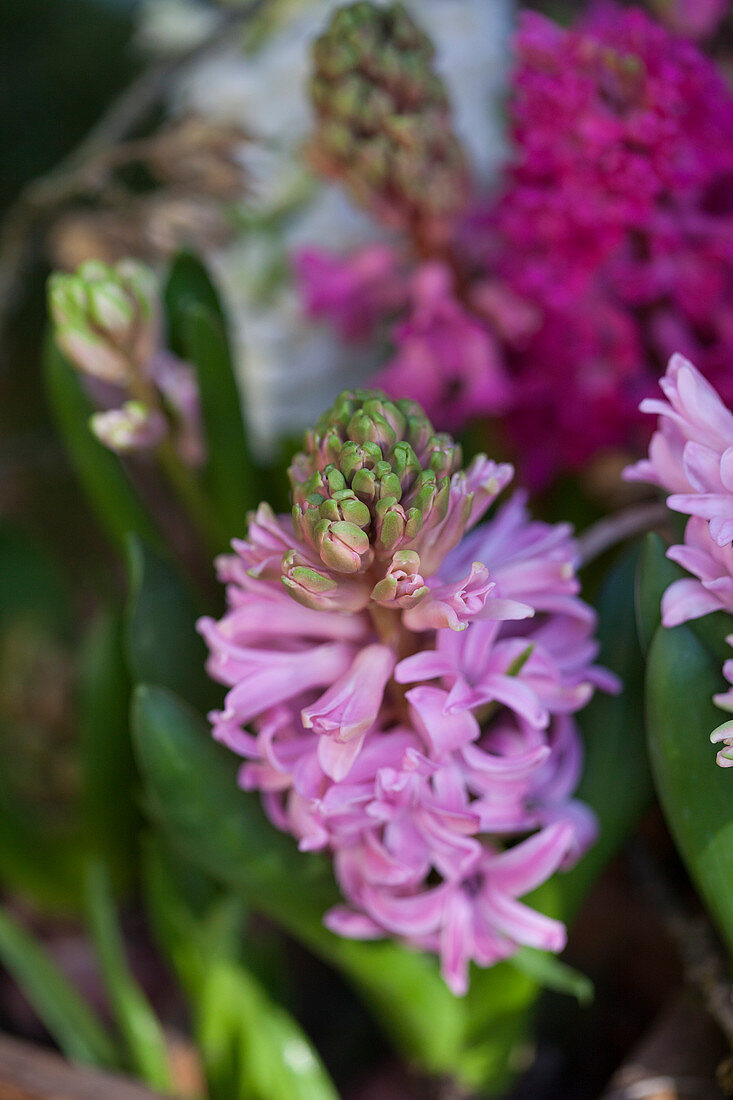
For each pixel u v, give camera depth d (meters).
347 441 0.38
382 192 0.51
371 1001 0.47
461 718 0.39
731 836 0.39
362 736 0.39
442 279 0.53
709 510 0.37
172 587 0.44
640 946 0.50
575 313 0.50
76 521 0.70
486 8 0.60
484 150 0.58
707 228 0.49
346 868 0.41
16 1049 0.45
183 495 0.49
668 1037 0.44
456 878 0.40
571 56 0.48
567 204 0.48
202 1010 0.47
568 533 0.41
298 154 0.53
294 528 0.38
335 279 0.56
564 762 0.42
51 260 0.63
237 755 0.43
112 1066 0.47
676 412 0.38
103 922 0.48
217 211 0.56
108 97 0.68
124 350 0.45
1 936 0.47
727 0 0.56
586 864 0.43
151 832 0.51
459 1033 0.46
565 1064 0.51
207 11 0.67
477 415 0.55
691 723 0.39
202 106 0.58
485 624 0.40
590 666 0.42
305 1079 0.45
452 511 0.39
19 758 0.54
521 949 0.42
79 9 0.68
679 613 0.38
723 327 0.49
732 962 0.43
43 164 0.68
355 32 0.48
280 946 0.52
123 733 0.50
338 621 0.40
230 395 0.46
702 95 0.47
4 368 0.67
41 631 0.57
